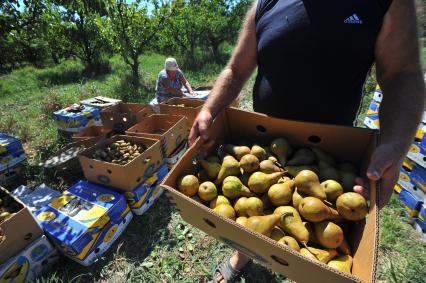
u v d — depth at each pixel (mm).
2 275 2156
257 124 1689
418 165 2781
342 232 1106
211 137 1628
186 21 13258
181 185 1324
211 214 1071
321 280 933
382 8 1252
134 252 2697
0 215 2387
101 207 2697
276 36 1516
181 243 2758
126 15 9352
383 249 2580
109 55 18297
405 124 1149
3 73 15508
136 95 7859
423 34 1264
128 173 2846
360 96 1601
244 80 1860
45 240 2430
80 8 5340
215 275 2357
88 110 4898
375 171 1042
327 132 1475
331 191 1228
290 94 1591
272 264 1144
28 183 3766
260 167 1448
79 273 2502
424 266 2385
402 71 1274
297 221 1147
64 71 13711
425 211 2648
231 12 16281
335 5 1325
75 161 3672
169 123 4102
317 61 1437
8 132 5379
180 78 5723
